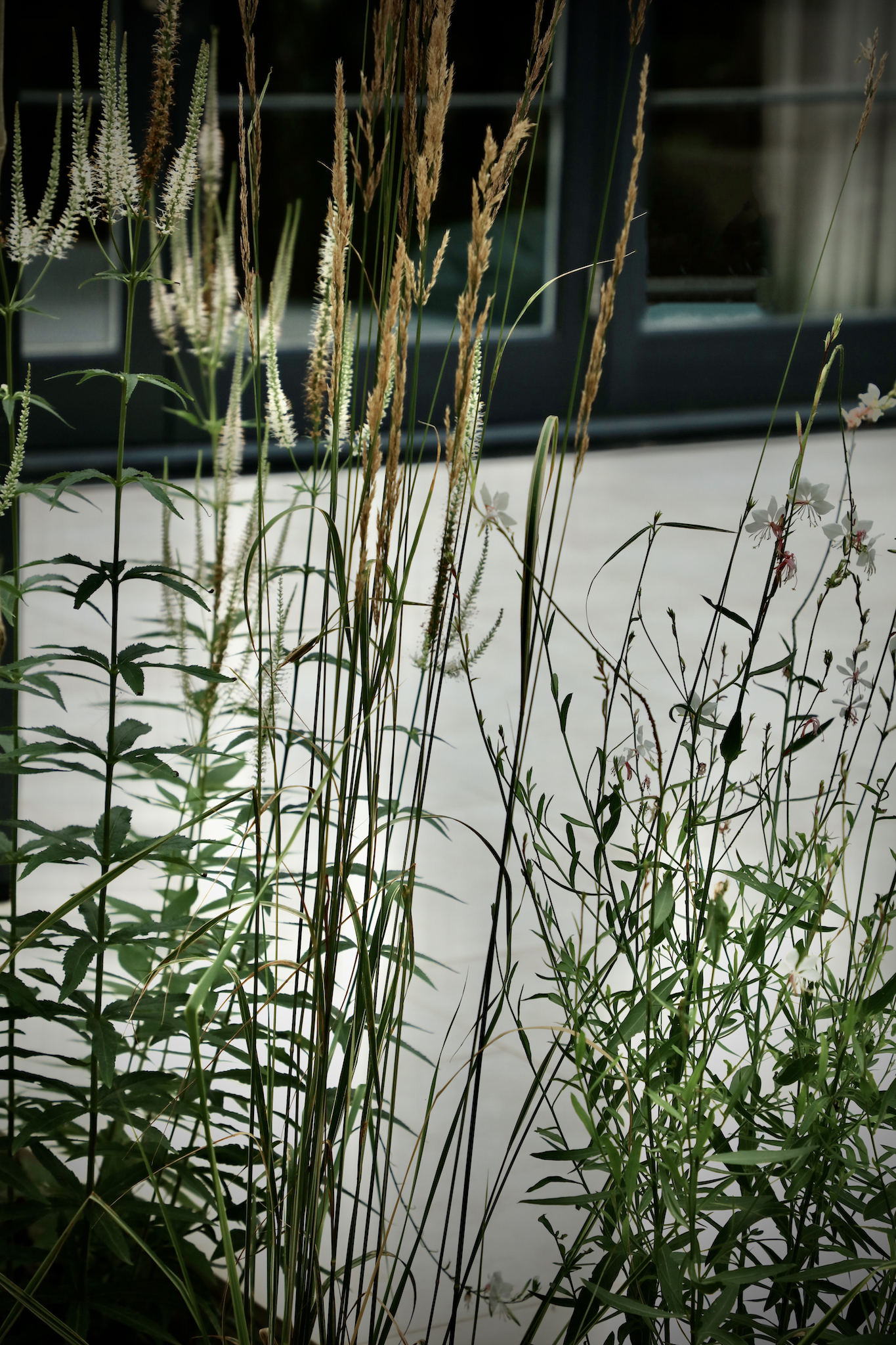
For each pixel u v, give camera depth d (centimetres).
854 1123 91
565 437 91
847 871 211
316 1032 89
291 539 353
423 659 96
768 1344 112
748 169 591
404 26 86
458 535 91
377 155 91
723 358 596
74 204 106
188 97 439
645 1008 95
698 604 371
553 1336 125
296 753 197
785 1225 93
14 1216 103
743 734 100
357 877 204
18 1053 111
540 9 81
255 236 88
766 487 498
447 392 517
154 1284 112
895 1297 93
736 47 575
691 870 96
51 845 108
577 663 329
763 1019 151
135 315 450
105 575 107
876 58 89
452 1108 169
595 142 545
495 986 193
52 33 408
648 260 577
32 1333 109
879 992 88
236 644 167
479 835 90
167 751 112
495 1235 143
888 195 620
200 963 139
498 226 532
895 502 472
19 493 107
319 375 110
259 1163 108
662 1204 91
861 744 269
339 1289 128
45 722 276
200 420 170
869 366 633
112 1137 125
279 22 467
